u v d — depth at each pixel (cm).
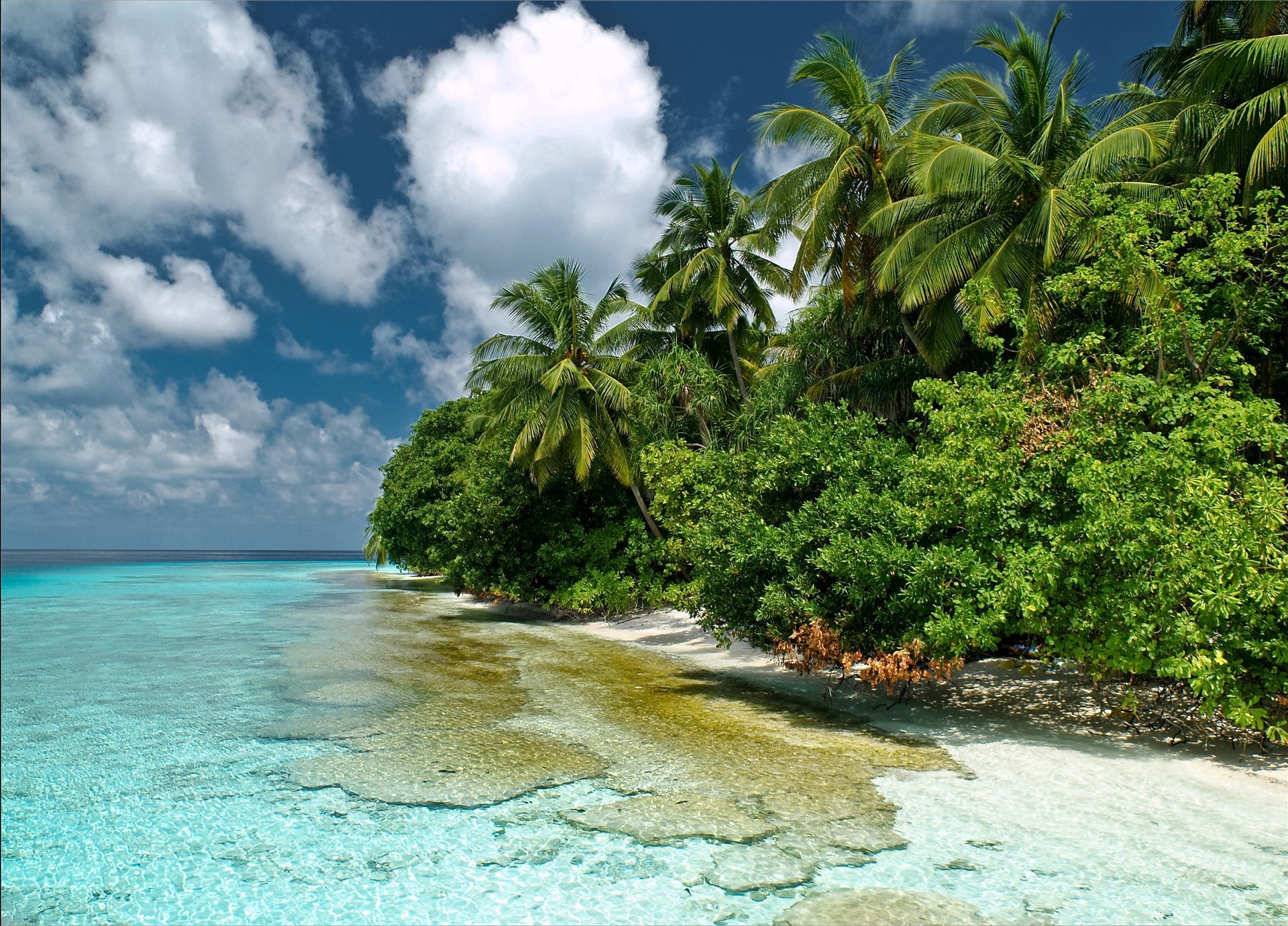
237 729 1159
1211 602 802
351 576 7556
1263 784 846
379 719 1212
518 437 2628
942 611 1030
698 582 1502
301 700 1364
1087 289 1239
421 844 726
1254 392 1308
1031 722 1134
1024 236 1504
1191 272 1043
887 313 1939
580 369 2528
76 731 1149
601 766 959
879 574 1071
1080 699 1209
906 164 1761
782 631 1239
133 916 599
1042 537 1012
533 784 891
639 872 661
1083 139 1627
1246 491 873
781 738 1086
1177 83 1484
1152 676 1224
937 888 621
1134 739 1026
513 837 741
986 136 1636
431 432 4397
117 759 1006
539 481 2620
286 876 664
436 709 1280
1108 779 880
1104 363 1121
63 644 2159
